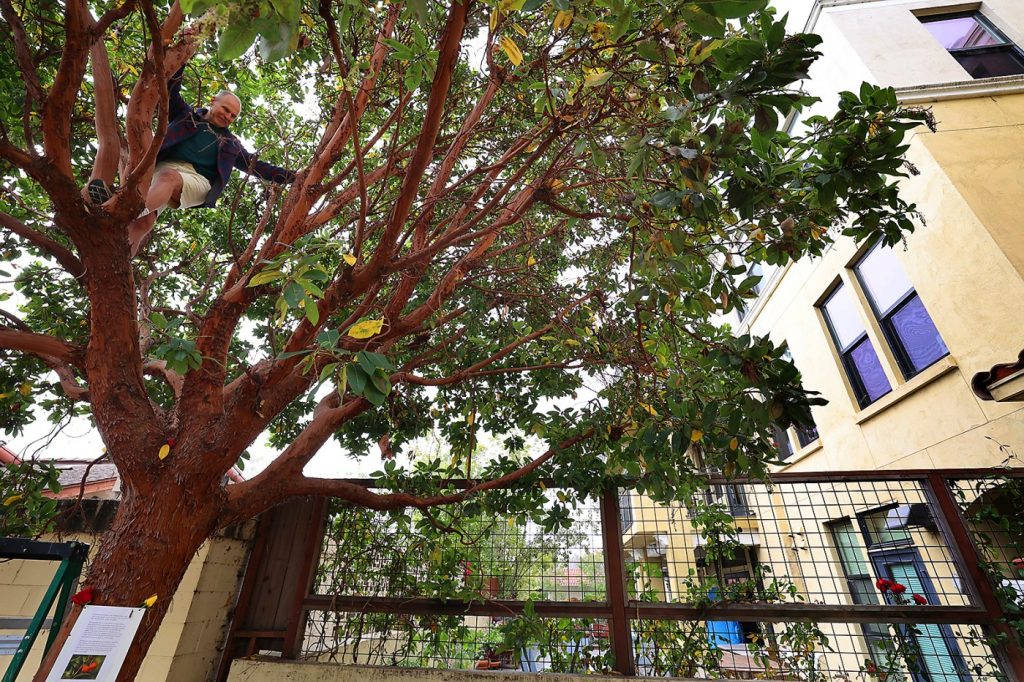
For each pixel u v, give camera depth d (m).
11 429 3.88
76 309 3.94
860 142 2.30
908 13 6.51
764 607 3.45
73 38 1.88
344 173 3.29
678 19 1.72
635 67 2.52
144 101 2.67
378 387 1.63
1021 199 4.77
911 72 5.87
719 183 2.56
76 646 1.85
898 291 5.85
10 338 2.38
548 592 3.70
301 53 3.62
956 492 3.64
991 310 4.58
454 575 3.74
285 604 3.86
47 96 1.94
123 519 2.21
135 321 2.33
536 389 4.75
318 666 3.43
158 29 1.73
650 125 2.24
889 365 5.88
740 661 3.61
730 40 1.90
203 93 4.28
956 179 4.97
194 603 3.49
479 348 4.64
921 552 4.70
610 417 3.51
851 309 6.77
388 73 3.36
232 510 2.56
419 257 2.56
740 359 2.41
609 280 4.38
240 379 2.87
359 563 3.86
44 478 3.46
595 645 3.52
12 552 1.96
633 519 4.59
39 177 1.92
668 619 3.49
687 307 2.61
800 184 2.42
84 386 3.36
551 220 4.55
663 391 3.03
